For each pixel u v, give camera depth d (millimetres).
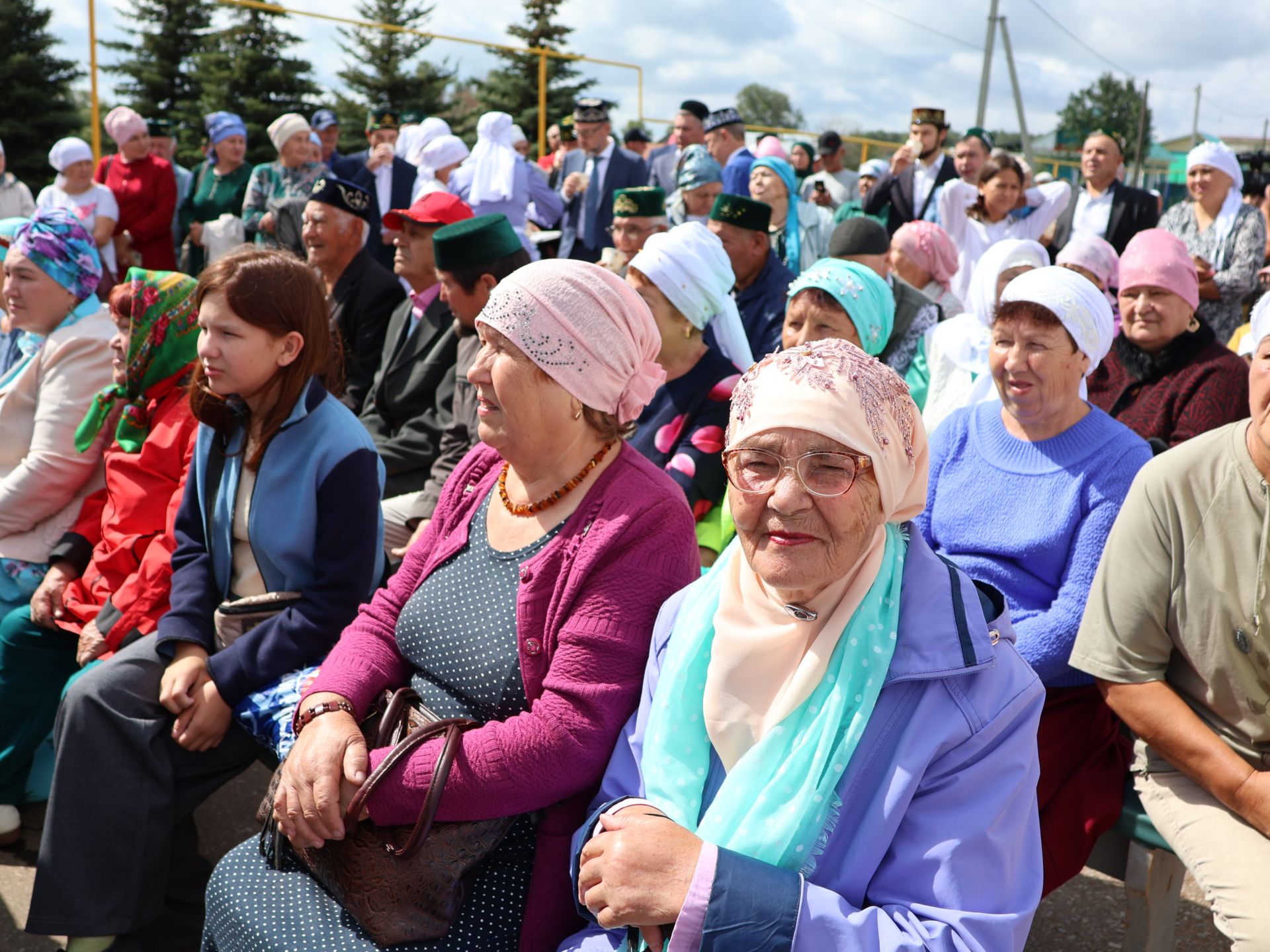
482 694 2035
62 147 9688
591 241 9258
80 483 3438
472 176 9188
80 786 2506
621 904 1581
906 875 1585
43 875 2496
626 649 1938
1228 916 2074
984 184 7086
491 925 1950
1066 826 2469
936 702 1644
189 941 2729
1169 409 3740
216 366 2645
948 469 2877
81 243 3541
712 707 1747
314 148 9539
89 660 2924
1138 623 2252
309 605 2635
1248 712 2201
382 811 1911
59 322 3545
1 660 3260
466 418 3900
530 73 41062
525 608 1996
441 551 2209
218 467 2805
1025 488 2703
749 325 4930
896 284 4328
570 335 1999
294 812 1967
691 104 10945
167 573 2914
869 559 1712
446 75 42938
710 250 3398
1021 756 1645
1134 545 2252
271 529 2684
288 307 2643
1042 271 2701
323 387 2801
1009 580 2676
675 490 2080
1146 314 3732
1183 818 2248
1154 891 2436
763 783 1659
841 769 1617
